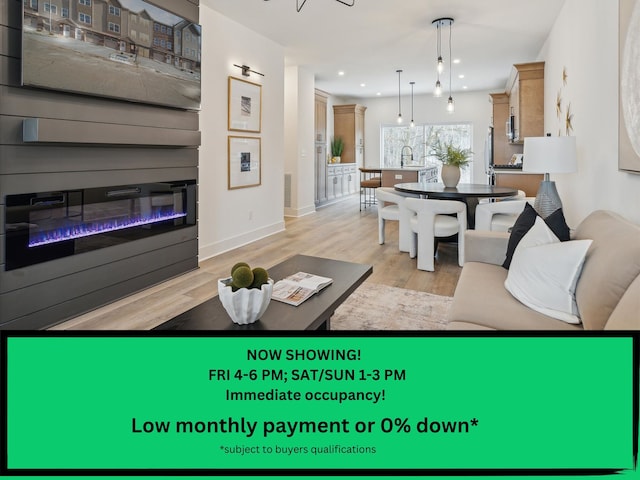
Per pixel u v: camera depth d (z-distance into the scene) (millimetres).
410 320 2820
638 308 1218
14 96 2436
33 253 2596
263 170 5539
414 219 4359
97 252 3027
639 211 2139
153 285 3559
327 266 2684
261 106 5387
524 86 5898
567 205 4059
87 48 2752
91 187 2938
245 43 5012
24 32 2396
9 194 2441
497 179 5363
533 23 4945
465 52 6258
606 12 2730
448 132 10695
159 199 3561
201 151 4367
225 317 1851
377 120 11359
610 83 2639
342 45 5848
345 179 10367
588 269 1753
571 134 3898
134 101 3145
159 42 3340
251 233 5348
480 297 2010
